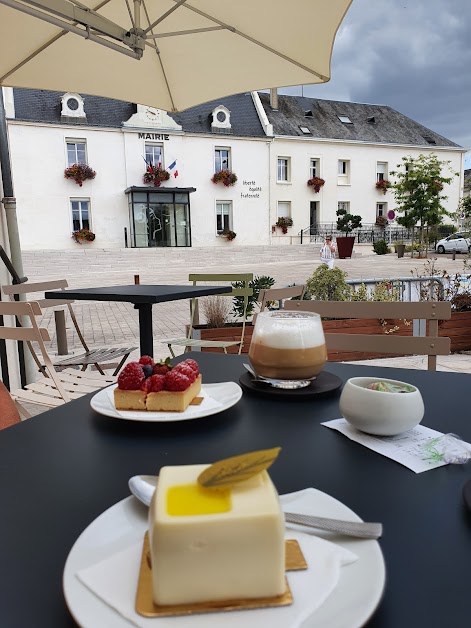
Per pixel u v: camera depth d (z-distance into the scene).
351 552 0.49
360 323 4.66
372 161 29.50
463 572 0.50
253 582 0.42
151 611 0.41
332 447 0.84
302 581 0.45
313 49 2.70
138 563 0.48
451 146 32.06
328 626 0.40
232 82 3.20
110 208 23.38
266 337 1.13
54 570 0.52
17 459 0.81
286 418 1.00
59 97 22.75
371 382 0.99
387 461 0.78
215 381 1.29
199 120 25.72
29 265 18.77
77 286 13.61
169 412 1.00
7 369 3.19
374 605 0.42
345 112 31.58
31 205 21.83
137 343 6.23
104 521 0.56
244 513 0.42
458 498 0.66
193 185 25.06
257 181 26.44
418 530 0.58
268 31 2.65
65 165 22.30
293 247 25.34
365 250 28.30
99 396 1.12
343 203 29.27
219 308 4.74
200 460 0.80
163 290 3.07
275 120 28.17
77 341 6.43
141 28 2.67
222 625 0.40
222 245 25.98
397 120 32.56
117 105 24.06
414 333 4.62
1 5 2.38
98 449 0.85
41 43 2.72
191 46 2.93
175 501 0.44
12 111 21.05
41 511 0.64
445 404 1.06
